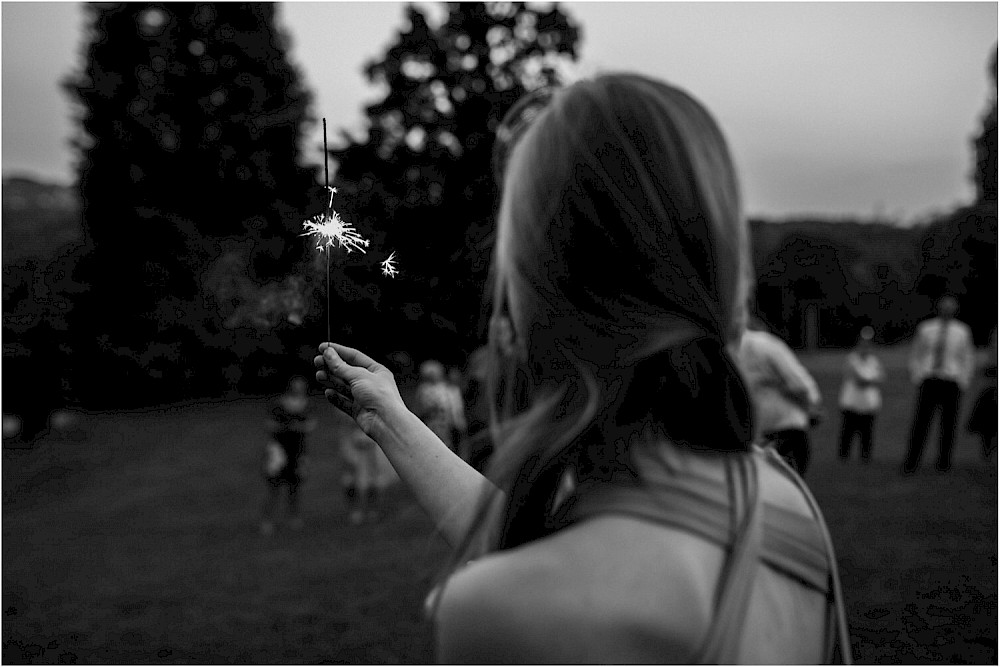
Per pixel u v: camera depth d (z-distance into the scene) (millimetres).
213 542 8180
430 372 7941
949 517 7332
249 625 5406
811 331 35219
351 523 8633
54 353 20750
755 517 724
